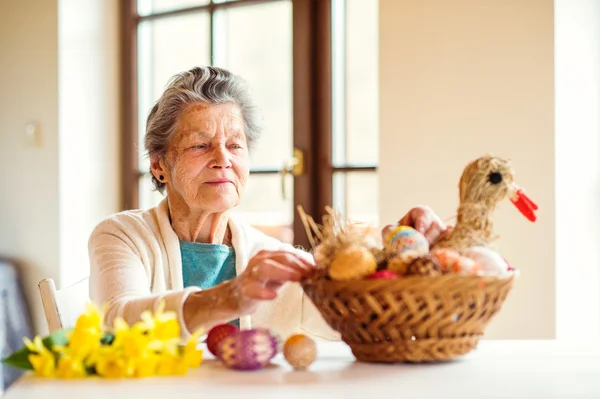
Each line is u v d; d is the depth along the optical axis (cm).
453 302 92
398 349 96
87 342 91
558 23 193
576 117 198
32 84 302
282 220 271
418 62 212
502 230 198
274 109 274
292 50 267
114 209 310
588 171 200
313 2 264
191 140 143
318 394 81
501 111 199
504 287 96
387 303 92
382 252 98
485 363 100
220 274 151
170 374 94
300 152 265
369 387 85
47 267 299
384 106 217
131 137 310
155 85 307
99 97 306
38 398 80
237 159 146
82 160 301
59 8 293
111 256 136
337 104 261
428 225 104
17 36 306
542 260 193
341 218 109
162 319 94
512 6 198
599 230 202
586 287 199
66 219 296
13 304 298
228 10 286
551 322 192
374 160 254
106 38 308
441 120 208
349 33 258
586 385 86
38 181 301
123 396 81
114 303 117
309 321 150
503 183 99
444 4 207
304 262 104
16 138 307
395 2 215
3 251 312
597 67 202
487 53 201
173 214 149
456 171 206
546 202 193
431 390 83
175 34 300
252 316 147
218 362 104
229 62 286
